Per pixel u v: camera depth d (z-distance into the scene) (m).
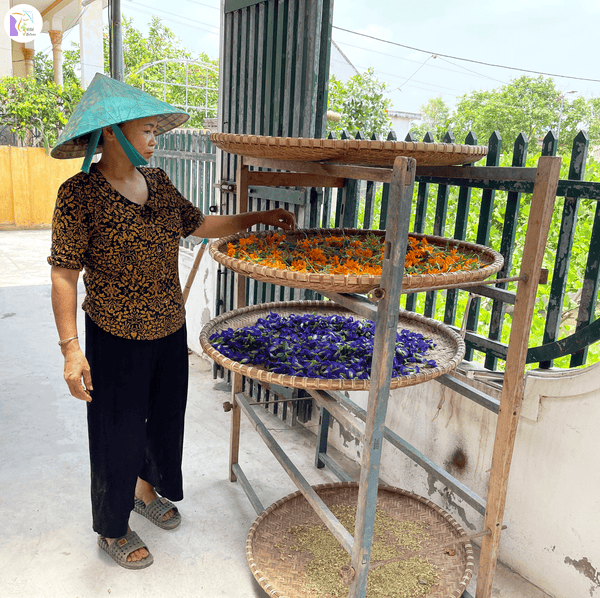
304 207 2.99
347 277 1.47
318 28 2.74
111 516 2.09
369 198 2.75
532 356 2.10
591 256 1.90
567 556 2.00
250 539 2.11
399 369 1.79
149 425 2.30
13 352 4.43
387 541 2.17
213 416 3.53
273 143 1.64
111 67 5.04
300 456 3.09
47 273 7.17
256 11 3.24
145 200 1.97
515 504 2.20
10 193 10.59
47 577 2.07
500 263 1.75
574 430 1.92
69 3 12.62
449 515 2.25
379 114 10.45
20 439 3.09
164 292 2.06
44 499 2.55
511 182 2.11
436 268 1.69
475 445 2.32
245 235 2.21
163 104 1.84
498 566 2.28
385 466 2.88
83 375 1.87
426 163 1.78
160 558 2.22
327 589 1.91
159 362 2.17
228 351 1.99
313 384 1.68
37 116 11.24
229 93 3.66
